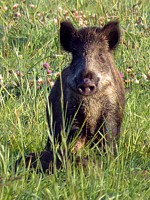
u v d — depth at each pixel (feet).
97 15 68.49
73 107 43.75
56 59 59.16
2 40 62.80
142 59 61.00
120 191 36.09
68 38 45.44
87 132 44.16
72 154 41.09
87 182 36.47
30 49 62.64
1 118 46.37
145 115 49.96
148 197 35.88
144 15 71.10
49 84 53.26
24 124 47.32
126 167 40.19
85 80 41.45
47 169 38.88
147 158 43.34
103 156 41.16
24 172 37.04
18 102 51.57
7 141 42.86
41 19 68.23
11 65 58.23
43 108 49.55
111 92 44.11
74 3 77.71
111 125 44.11
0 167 38.09
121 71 57.93
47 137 45.62
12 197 34.42
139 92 54.44
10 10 69.77
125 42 62.08
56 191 34.58
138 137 46.11
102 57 43.93
